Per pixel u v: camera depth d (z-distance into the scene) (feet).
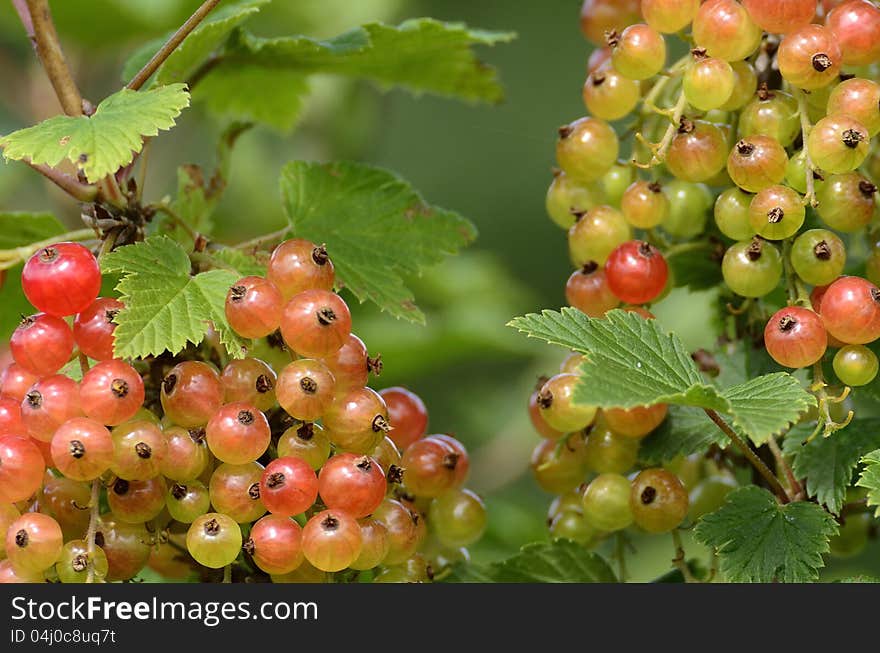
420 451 1.52
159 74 1.55
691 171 1.50
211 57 1.64
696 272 1.59
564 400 1.51
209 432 1.43
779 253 1.50
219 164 1.65
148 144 1.53
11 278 1.60
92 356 1.44
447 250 1.60
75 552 1.43
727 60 1.48
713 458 1.57
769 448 1.55
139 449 1.42
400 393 1.54
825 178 1.48
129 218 1.51
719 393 1.41
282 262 1.45
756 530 1.47
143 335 1.43
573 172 1.55
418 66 1.70
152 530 1.46
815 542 1.46
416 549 1.51
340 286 1.58
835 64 1.46
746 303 1.54
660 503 1.51
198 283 1.46
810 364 1.45
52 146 1.44
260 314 1.44
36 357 1.43
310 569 1.47
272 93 1.72
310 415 1.44
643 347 1.45
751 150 1.47
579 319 1.46
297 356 1.47
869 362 1.46
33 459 1.42
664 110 1.52
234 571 1.49
